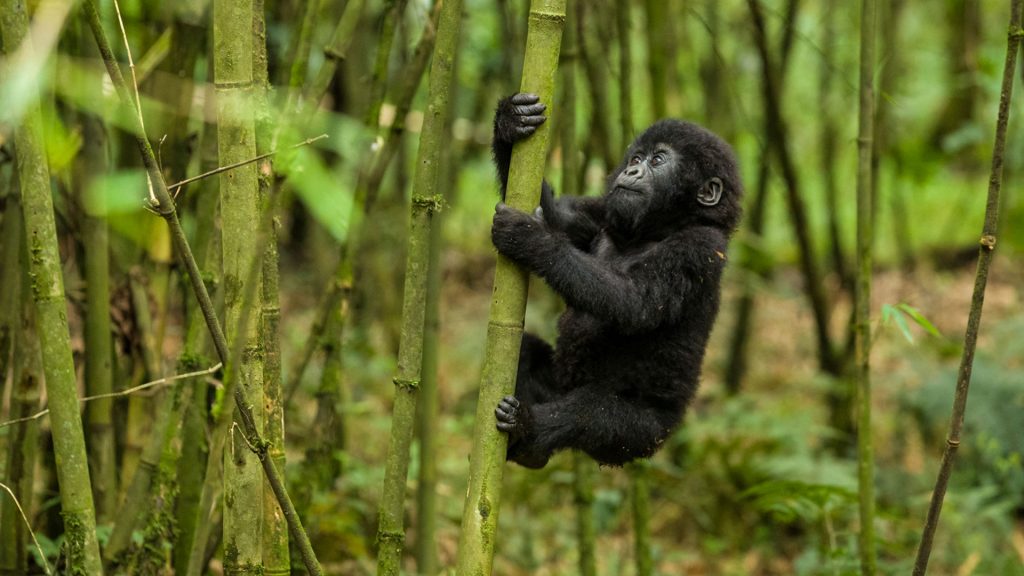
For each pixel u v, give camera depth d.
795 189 14.52
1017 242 22.19
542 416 7.70
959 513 12.40
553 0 6.12
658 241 8.69
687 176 8.59
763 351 19.92
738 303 16.67
